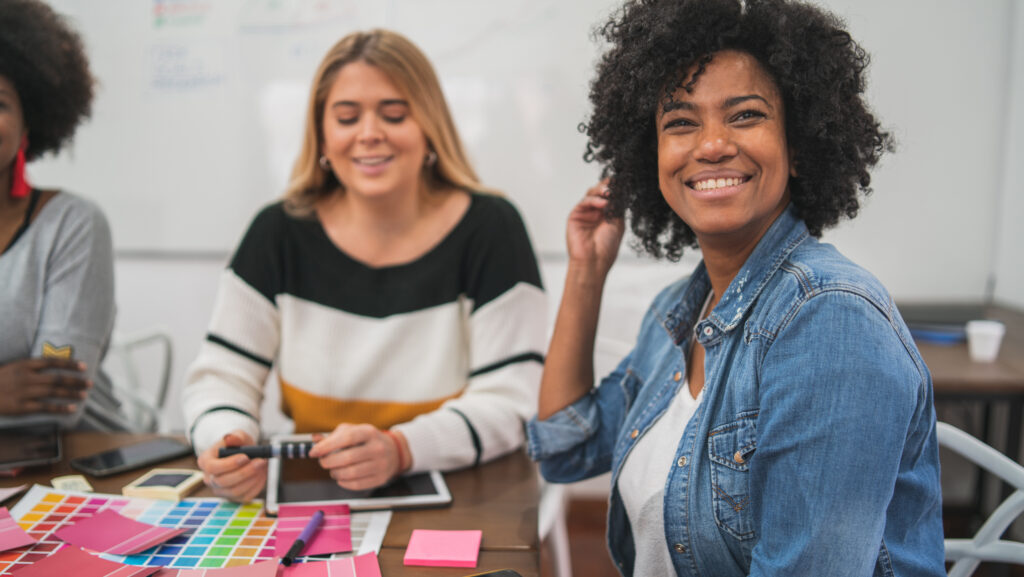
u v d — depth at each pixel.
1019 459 1.71
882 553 0.73
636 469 0.89
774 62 0.72
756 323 0.75
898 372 0.65
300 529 0.92
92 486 1.05
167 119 2.42
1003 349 1.88
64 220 1.38
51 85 1.38
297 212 1.36
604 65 0.88
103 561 0.83
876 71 2.18
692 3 0.74
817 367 0.67
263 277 1.33
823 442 0.65
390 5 2.30
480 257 1.33
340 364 1.31
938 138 2.19
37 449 1.16
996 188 2.20
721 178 0.75
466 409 1.19
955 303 2.25
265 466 1.01
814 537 0.65
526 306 1.32
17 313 1.31
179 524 0.94
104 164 2.46
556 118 2.29
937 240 2.24
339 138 1.25
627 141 0.87
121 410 1.56
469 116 2.32
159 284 2.51
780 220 0.80
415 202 1.34
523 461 1.18
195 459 1.15
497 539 0.91
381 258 1.34
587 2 2.24
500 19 2.27
